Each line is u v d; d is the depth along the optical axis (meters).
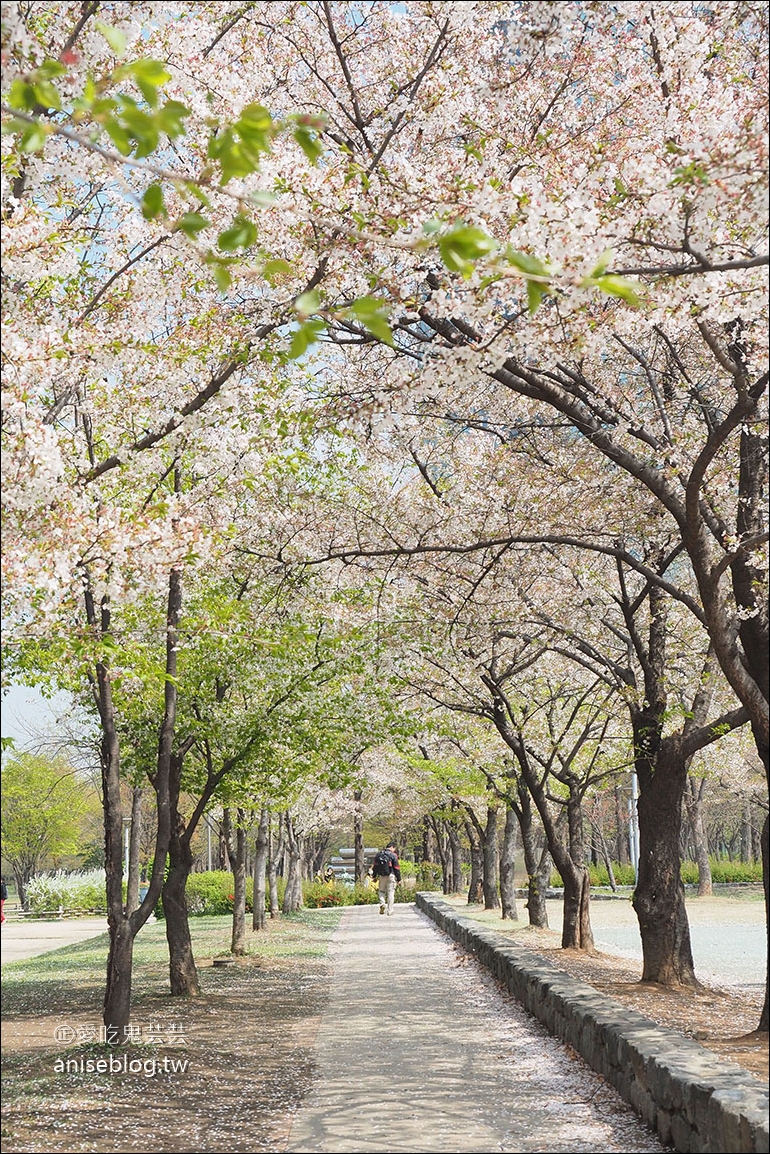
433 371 6.62
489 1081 7.87
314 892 37.84
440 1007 11.83
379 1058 8.85
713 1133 5.28
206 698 12.20
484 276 5.84
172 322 9.02
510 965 12.57
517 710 17.59
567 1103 7.11
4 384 5.82
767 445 8.90
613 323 6.57
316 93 8.86
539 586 12.69
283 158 7.02
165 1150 6.07
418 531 12.09
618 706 14.53
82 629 7.10
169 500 7.09
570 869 16.16
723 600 7.97
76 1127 6.63
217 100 7.19
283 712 12.59
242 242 3.55
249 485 9.20
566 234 5.55
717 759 20.86
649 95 7.65
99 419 8.31
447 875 39.75
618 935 22.28
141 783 14.59
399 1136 6.29
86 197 7.97
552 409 11.01
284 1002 12.31
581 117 8.37
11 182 6.60
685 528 7.80
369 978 14.72
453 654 13.72
